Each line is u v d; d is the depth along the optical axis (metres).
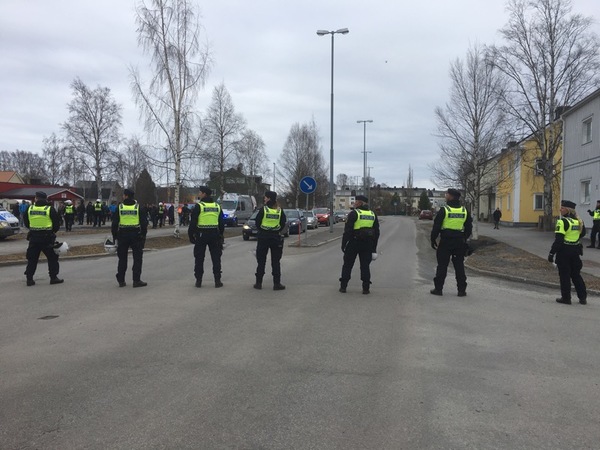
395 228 38.12
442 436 3.54
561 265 8.60
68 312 7.40
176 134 20.89
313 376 4.72
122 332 6.27
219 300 8.34
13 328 6.47
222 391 4.34
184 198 61.00
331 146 28.70
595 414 3.94
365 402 4.12
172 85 20.53
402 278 11.16
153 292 9.05
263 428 3.65
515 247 18.36
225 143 41.44
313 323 6.79
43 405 4.04
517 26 29.28
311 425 3.70
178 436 3.52
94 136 46.09
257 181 61.38
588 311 7.98
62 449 3.33
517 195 37.19
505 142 24.53
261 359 5.22
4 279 10.61
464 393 4.34
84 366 4.98
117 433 3.56
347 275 9.15
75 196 52.06
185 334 6.18
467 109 22.45
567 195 24.92
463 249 9.02
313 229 33.88
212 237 9.61
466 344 5.88
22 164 104.50
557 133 28.89
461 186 23.88
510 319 7.23
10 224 20.53
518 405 4.09
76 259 14.45
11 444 3.39
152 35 20.06
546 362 5.24
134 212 9.54
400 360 5.23
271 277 11.11
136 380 4.59
